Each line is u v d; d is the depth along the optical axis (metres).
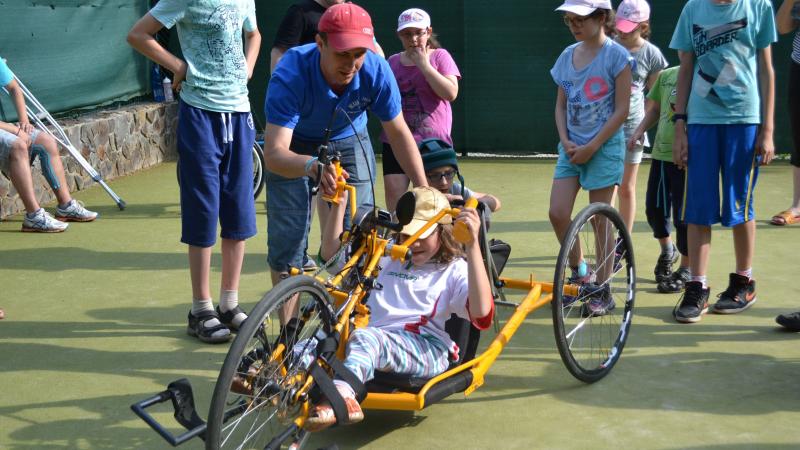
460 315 3.64
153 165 9.96
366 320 3.53
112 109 9.60
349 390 3.19
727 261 6.08
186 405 3.16
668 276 5.52
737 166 4.81
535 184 8.84
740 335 4.73
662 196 5.45
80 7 8.96
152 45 4.56
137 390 4.17
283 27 5.21
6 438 3.71
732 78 4.72
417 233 3.47
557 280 3.97
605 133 4.79
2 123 7.02
